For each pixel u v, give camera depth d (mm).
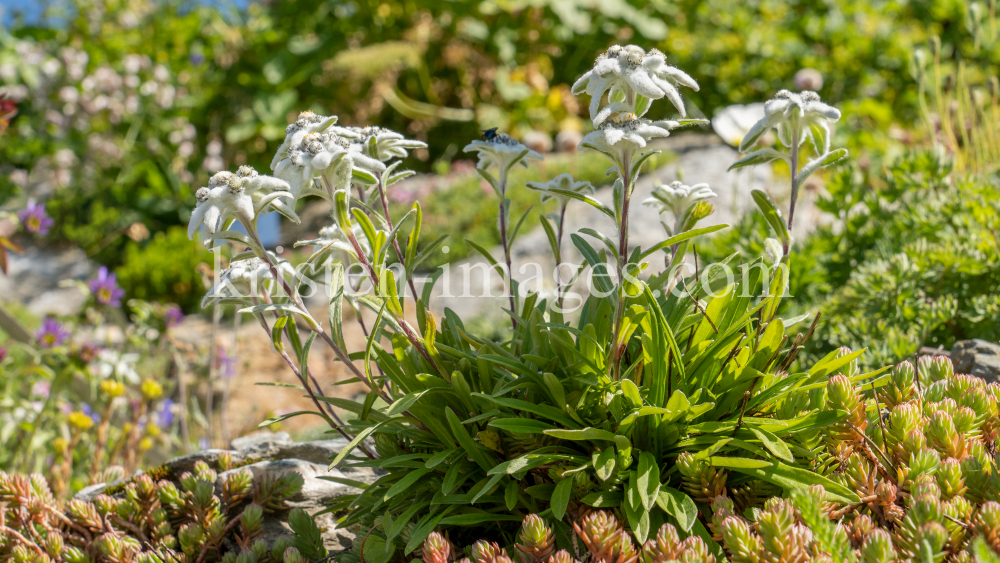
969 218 2674
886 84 8664
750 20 9992
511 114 10055
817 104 1570
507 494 1534
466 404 1656
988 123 3645
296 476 2039
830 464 1596
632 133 1345
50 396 3117
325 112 10438
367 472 2256
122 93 10211
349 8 10977
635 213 6508
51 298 8852
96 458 2844
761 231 2730
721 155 7410
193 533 1807
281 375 5031
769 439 1436
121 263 9633
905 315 2475
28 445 3010
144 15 11461
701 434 1573
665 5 10469
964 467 1401
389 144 1799
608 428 1569
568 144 7848
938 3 8648
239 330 5898
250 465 2148
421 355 1683
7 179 10375
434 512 1626
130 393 3811
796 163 1643
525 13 10500
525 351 1786
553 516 1549
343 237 1840
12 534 1850
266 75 10227
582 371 1585
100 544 1759
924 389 1769
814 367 1531
